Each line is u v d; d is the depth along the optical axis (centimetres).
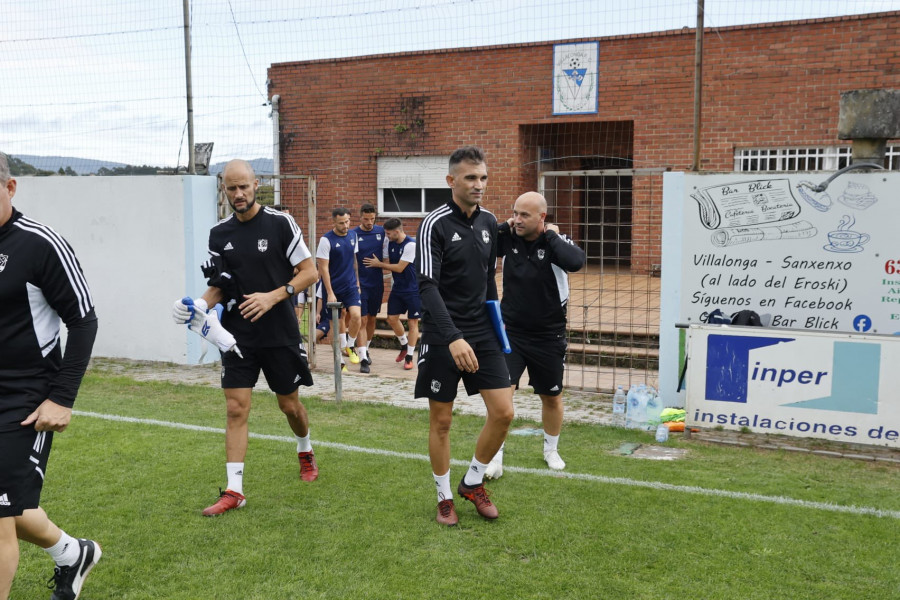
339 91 1588
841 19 1264
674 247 753
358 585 374
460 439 646
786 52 1302
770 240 704
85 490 503
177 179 993
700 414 655
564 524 450
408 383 905
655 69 1383
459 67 1502
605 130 1477
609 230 1498
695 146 775
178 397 809
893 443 600
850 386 609
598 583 378
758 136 1334
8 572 309
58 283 317
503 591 370
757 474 556
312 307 970
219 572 387
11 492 308
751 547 420
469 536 433
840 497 503
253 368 488
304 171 1633
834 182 677
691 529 444
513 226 541
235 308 487
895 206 661
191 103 1000
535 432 679
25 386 318
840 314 688
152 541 424
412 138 1548
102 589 370
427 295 431
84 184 1045
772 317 709
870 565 399
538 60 1450
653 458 597
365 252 998
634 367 960
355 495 498
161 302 1021
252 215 486
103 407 751
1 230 312
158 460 568
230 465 477
